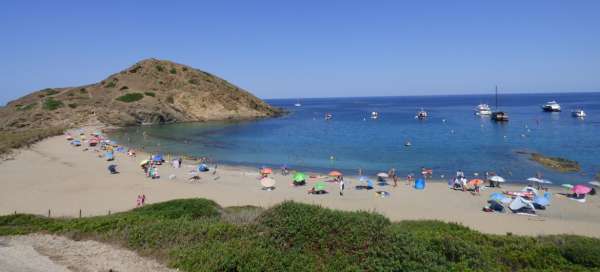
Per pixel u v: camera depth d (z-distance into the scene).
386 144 69.25
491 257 12.77
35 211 29.00
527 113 141.62
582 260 12.68
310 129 97.56
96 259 12.48
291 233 12.39
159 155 55.09
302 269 10.91
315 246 11.88
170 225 14.52
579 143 66.25
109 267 11.84
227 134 88.31
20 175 40.94
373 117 133.62
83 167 46.44
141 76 132.12
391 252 11.12
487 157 55.09
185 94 125.69
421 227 17.28
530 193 34.31
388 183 41.16
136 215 18.05
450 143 68.88
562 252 13.16
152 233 13.96
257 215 15.77
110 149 59.91
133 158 54.28
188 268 11.40
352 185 40.12
